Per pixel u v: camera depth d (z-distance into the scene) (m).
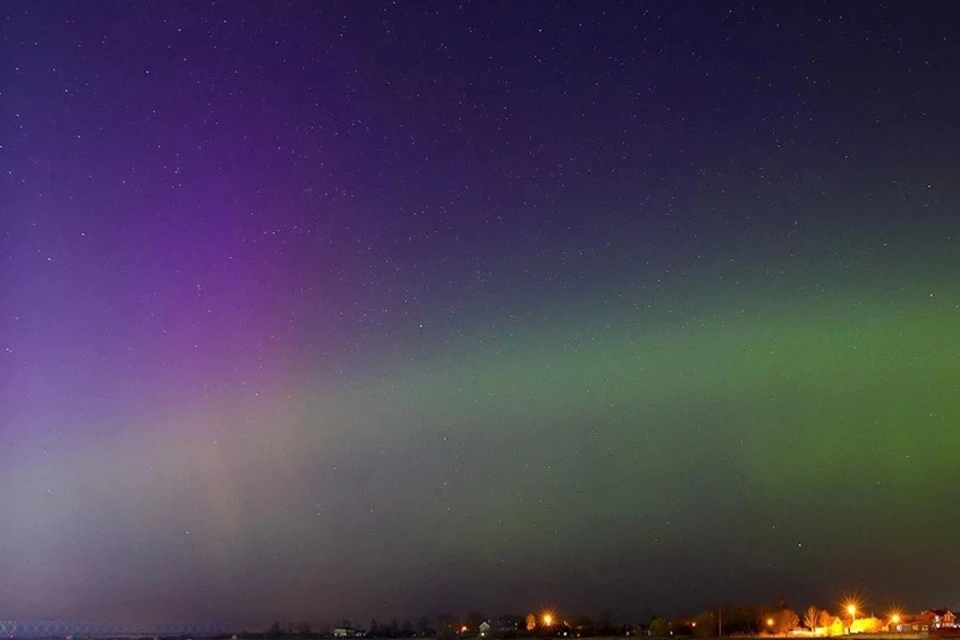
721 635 124.94
